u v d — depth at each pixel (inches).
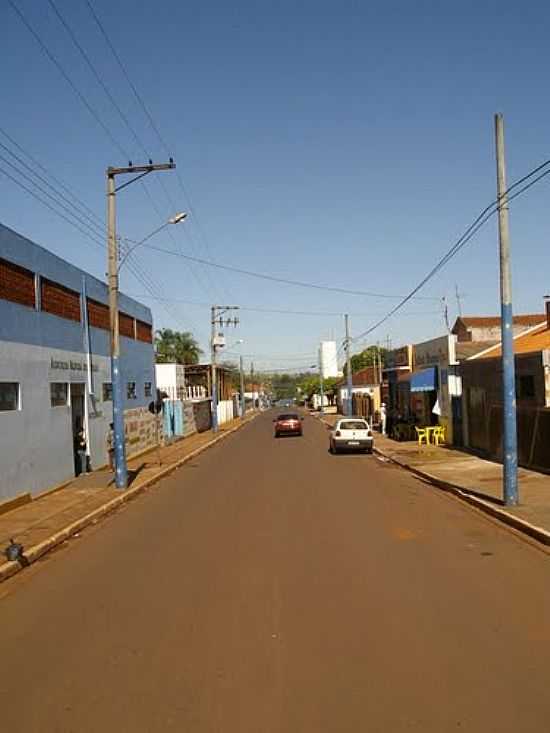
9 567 439.2
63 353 923.4
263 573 395.9
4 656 274.8
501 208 603.5
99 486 886.4
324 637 279.7
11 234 752.3
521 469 860.0
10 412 725.3
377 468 1045.8
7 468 710.5
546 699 214.4
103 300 1157.1
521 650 258.8
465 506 648.4
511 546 459.5
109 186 869.2
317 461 1175.0
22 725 209.2
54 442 861.2
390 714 206.5
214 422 2213.3
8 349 731.4
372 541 482.3
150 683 237.9
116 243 877.8
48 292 878.4
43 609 345.4
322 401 4114.2
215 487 862.5
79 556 488.1
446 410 1349.7
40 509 711.1
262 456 1316.4
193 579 389.7
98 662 261.7
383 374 2110.0
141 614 324.8
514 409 602.2
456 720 201.2
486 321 2290.8
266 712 210.7
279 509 644.7
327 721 203.3
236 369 5142.7
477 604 322.3
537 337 1068.5
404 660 251.1
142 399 1492.4
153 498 803.4
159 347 3538.4
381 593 345.1
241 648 270.1
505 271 603.2
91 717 212.5
